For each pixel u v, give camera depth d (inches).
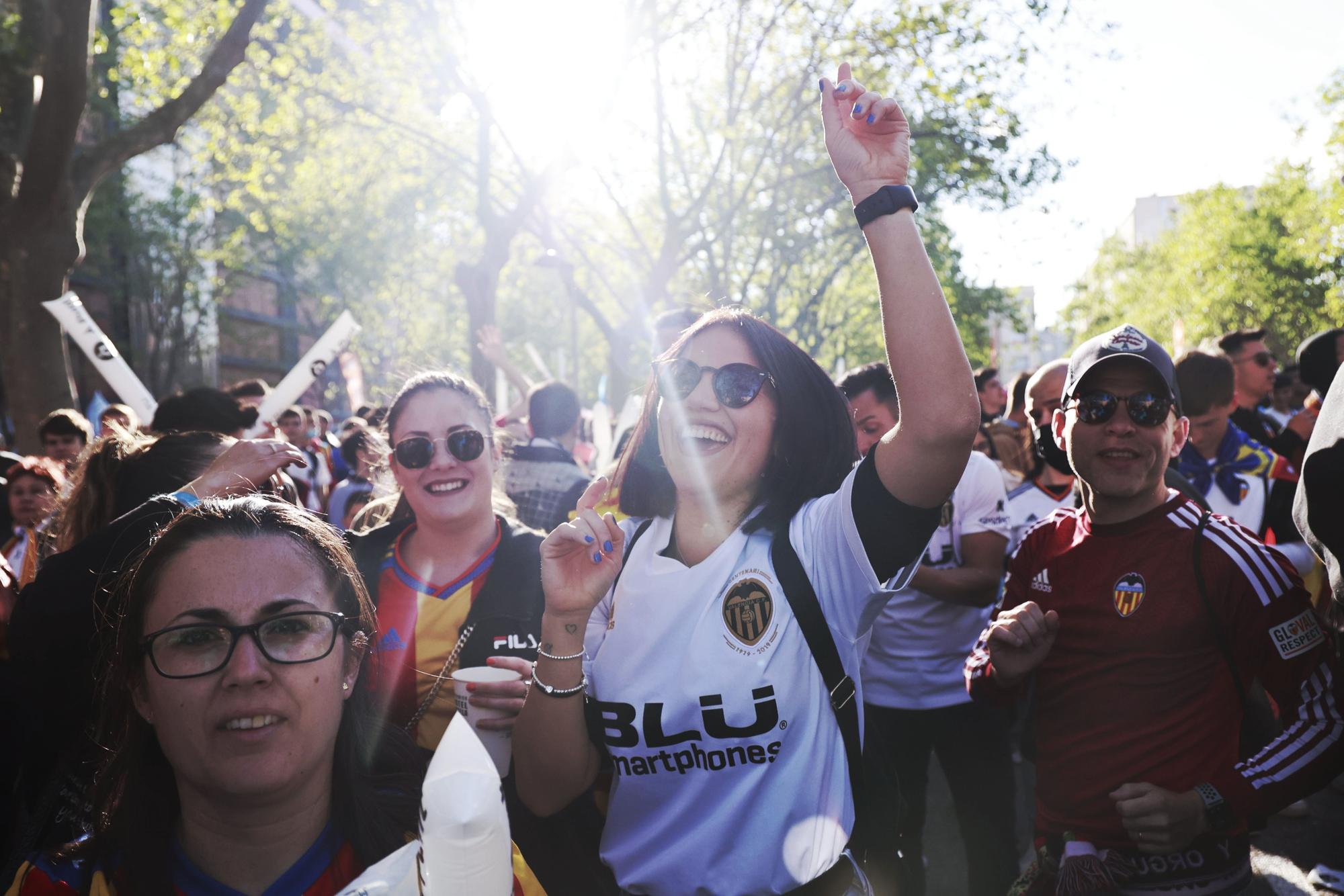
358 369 420.2
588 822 85.1
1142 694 92.5
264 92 686.5
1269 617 88.9
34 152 357.4
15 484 192.1
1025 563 106.0
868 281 1059.3
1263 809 84.9
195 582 57.0
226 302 1491.1
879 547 71.2
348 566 62.9
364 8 607.8
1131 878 91.0
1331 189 1208.2
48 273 372.2
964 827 150.6
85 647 86.3
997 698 104.3
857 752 74.9
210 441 110.7
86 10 348.5
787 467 78.8
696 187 745.0
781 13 610.5
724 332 80.3
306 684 57.2
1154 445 95.5
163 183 1202.0
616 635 78.1
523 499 192.9
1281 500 165.6
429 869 49.3
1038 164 716.7
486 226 551.2
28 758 91.2
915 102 658.8
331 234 829.8
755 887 72.2
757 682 72.9
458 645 110.3
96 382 1197.7
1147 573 94.0
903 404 68.9
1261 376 249.1
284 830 59.8
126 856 60.4
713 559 75.8
